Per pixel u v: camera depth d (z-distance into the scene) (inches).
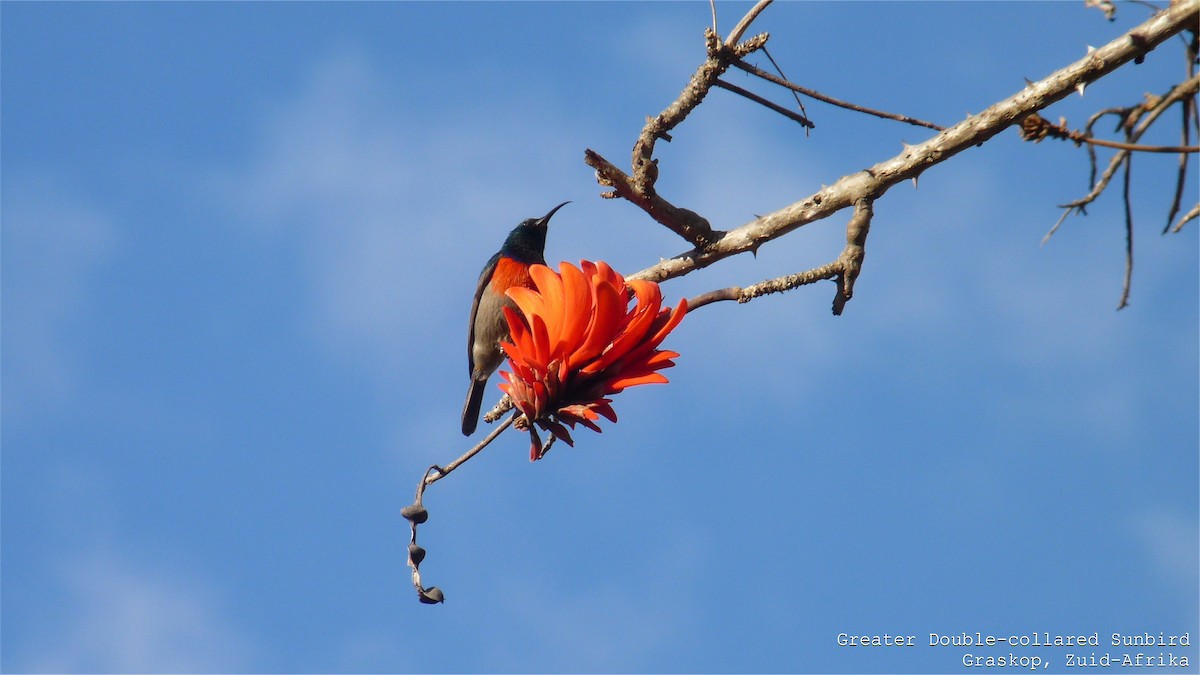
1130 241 248.4
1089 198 241.8
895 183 340.8
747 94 354.6
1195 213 234.4
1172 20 291.9
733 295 333.1
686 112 357.1
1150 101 225.9
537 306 243.9
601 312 234.1
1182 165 233.0
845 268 336.2
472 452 293.7
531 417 235.3
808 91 347.6
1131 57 297.4
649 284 241.6
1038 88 310.8
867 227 340.5
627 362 241.4
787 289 332.8
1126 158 234.5
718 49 348.5
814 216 353.1
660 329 243.1
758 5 349.7
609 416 237.6
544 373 236.4
